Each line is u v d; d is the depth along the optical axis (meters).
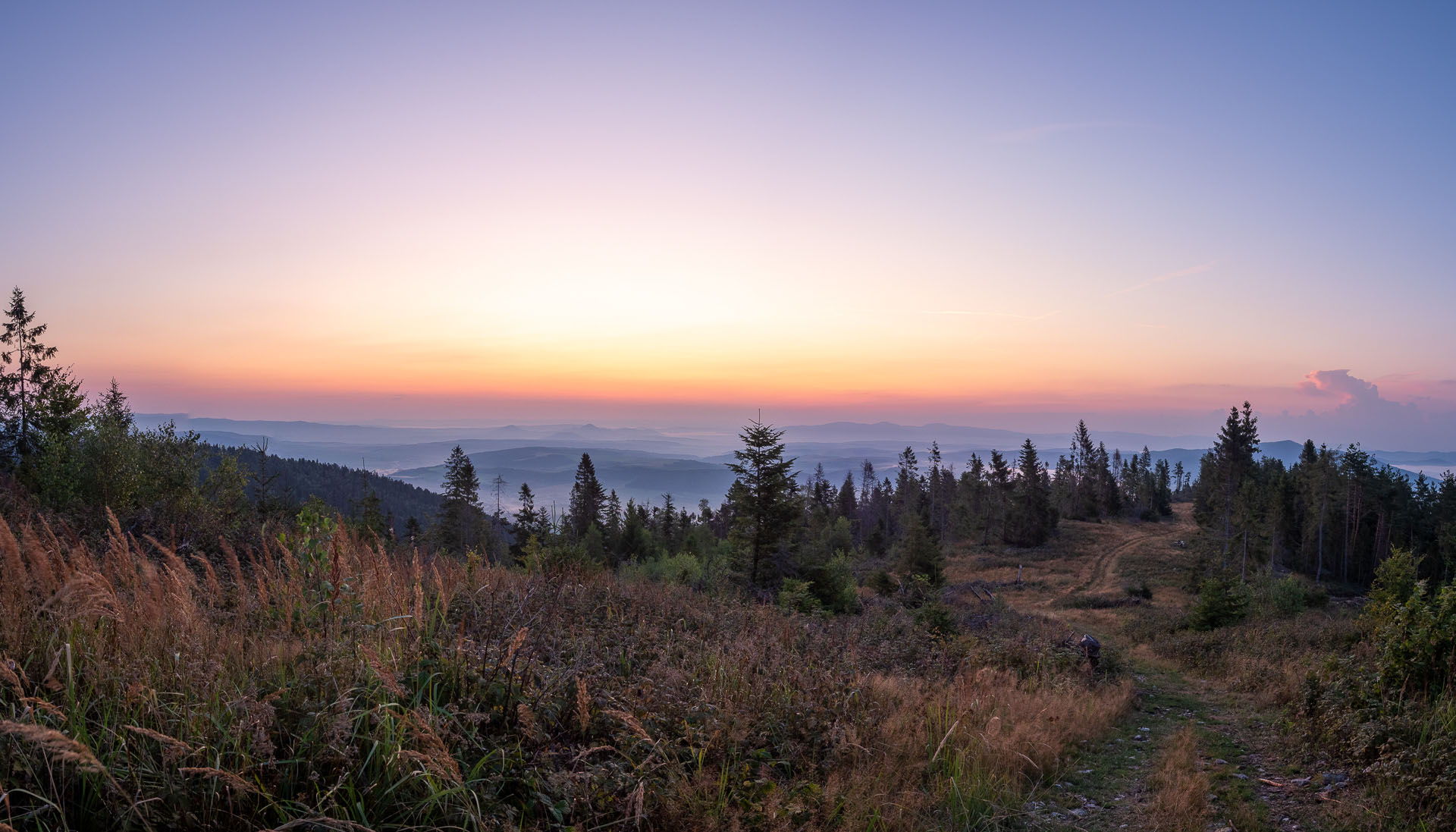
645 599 11.36
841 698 7.65
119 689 3.70
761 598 24.05
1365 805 6.03
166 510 11.12
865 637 13.70
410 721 3.80
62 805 3.10
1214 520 72.19
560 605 7.86
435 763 3.51
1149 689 13.90
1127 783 7.33
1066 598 46.19
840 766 6.15
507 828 3.57
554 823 3.91
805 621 14.84
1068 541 78.25
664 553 34.78
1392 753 6.49
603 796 4.17
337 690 4.00
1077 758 8.20
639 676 6.47
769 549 27.73
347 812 3.35
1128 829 5.99
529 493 55.84
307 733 3.62
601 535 58.47
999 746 7.21
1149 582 55.97
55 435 22.47
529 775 4.12
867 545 78.62
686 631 9.82
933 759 6.75
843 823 5.11
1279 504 65.00
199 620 4.55
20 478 19.42
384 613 5.52
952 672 12.14
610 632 7.91
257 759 3.47
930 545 41.41
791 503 27.72
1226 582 25.42
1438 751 6.16
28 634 4.01
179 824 3.12
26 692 3.63
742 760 5.50
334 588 5.21
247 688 3.94
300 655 4.44
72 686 3.51
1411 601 8.38
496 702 4.76
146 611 4.40
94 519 9.62
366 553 6.19
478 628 6.01
